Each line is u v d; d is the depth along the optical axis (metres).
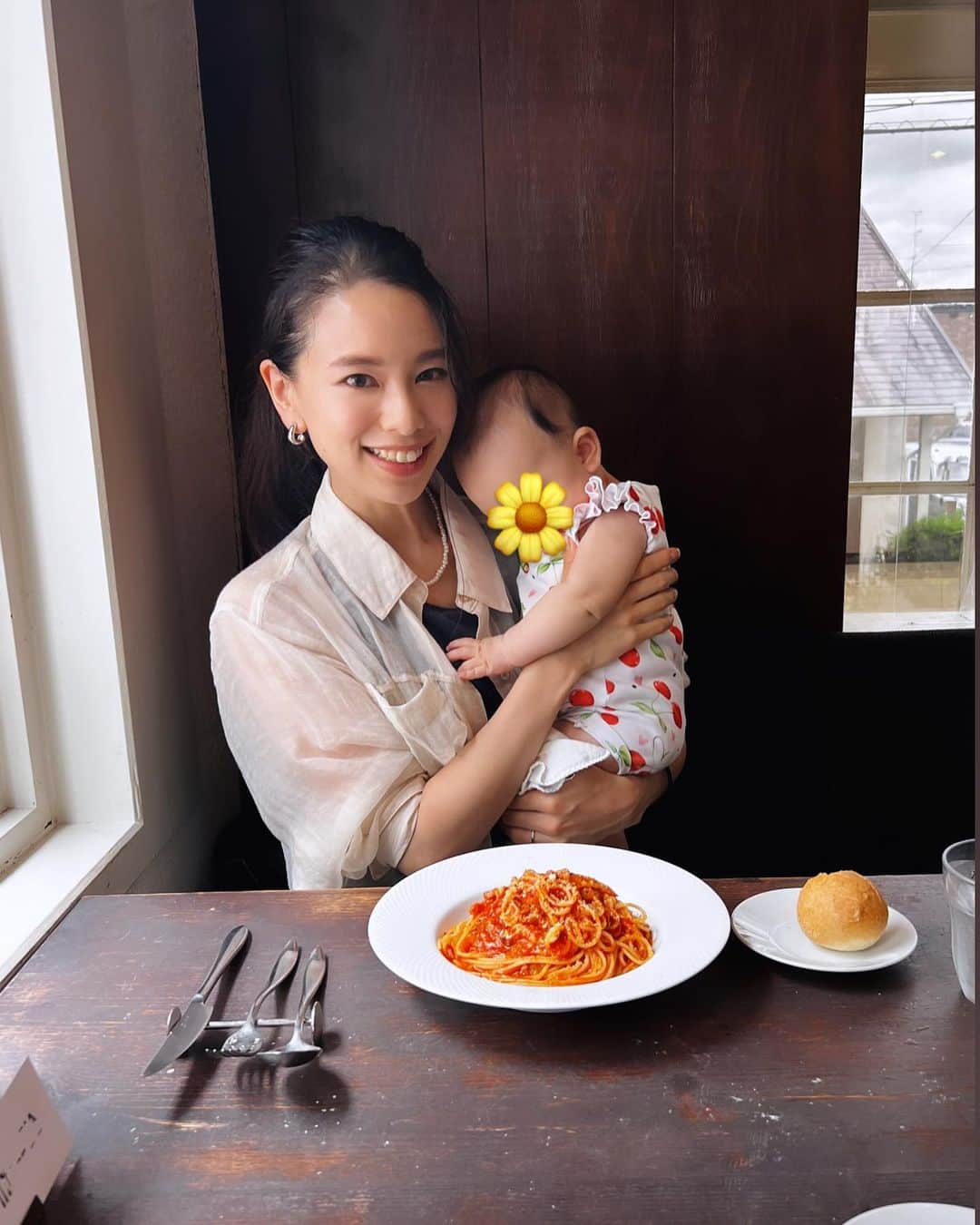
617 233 1.51
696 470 1.58
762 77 1.48
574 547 1.37
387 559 1.35
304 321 1.33
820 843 1.68
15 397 1.22
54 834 1.29
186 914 0.90
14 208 1.18
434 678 1.36
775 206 1.51
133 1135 0.62
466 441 1.45
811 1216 0.55
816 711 1.66
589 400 1.55
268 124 1.48
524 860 0.92
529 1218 0.55
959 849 0.75
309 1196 0.57
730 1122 0.62
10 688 1.24
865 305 1.77
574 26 1.46
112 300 1.34
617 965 0.76
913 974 0.78
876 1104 0.63
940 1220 0.51
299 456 1.43
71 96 1.23
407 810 1.30
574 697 1.38
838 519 1.62
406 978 0.73
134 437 1.41
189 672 1.62
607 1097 0.64
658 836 1.68
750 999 0.75
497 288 1.52
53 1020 0.74
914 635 1.65
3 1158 0.54
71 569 1.26
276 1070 0.68
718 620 1.64
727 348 1.55
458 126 1.48
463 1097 0.65
